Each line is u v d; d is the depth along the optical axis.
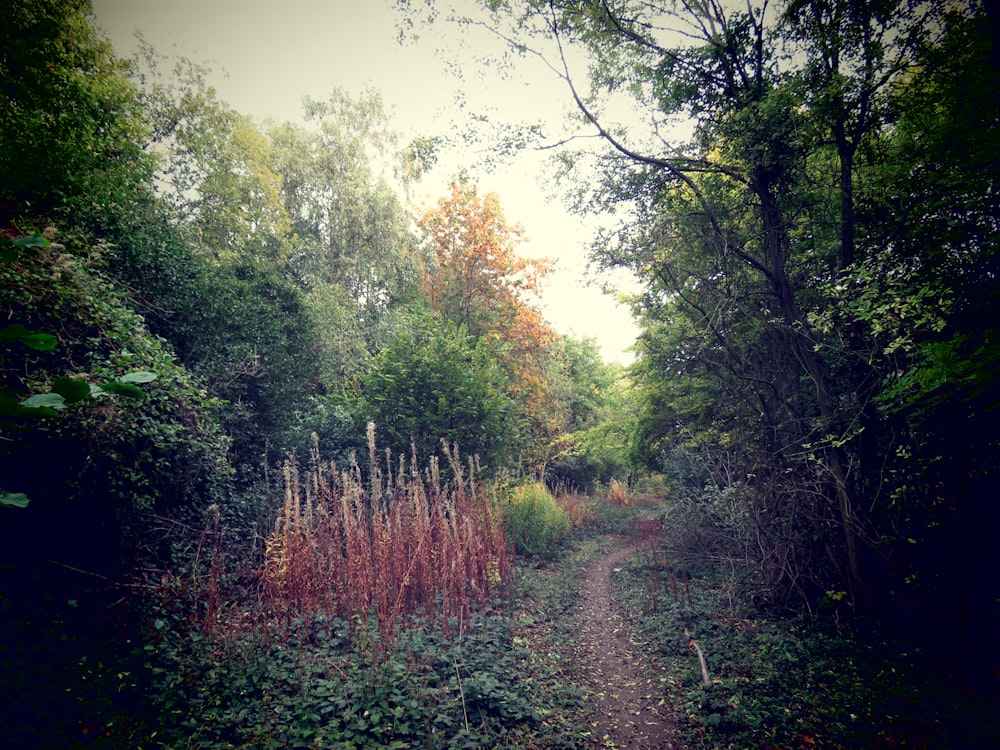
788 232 10.97
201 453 8.92
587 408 34.09
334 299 18.97
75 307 6.91
